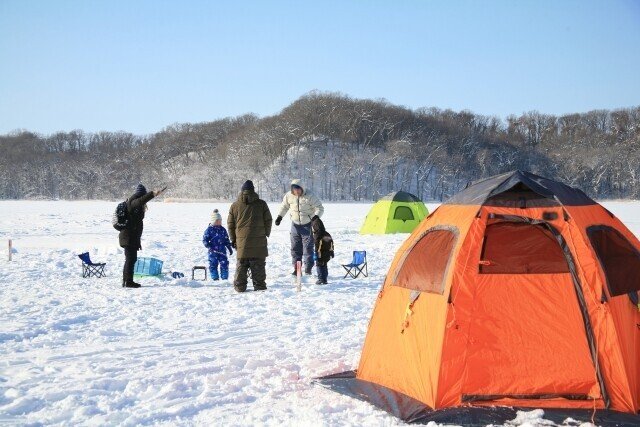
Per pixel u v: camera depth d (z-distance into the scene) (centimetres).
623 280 615
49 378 680
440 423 546
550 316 589
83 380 670
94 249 2039
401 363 635
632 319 604
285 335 898
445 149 14125
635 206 6938
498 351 584
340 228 3197
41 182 14550
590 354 579
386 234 2634
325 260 1361
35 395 617
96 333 895
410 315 637
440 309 601
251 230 1269
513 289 598
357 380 668
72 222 3953
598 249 616
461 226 624
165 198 12275
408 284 661
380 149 13775
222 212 5800
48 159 16138
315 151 13375
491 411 562
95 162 15438
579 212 622
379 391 628
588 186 12788
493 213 620
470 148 14875
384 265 1692
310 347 827
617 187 12675
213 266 1457
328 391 640
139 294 1235
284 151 13175
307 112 14288
